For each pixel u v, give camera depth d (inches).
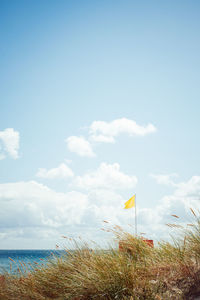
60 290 202.5
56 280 211.5
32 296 200.2
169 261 200.4
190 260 194.2
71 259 237.0
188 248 205.9
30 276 225.8
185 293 163.2
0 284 220.5
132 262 203.5
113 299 173.9
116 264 196.5
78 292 186.1
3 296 204.5
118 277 183.2
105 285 180.1
